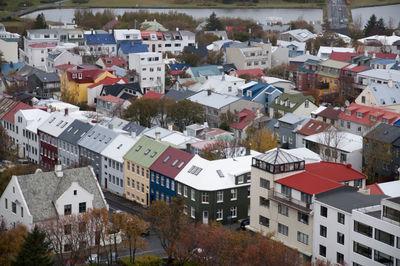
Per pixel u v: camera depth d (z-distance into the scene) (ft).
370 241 454.81
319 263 460.55
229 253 458.91
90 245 507.71
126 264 499.92
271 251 446.60
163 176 629.10
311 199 501.97
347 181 549.13
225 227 591.37
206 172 599.16
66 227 507.30
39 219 527.81
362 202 485.97
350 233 468.34
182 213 510.99
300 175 532.73
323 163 574.56
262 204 545.03
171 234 497.87
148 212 513.45
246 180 604.08
